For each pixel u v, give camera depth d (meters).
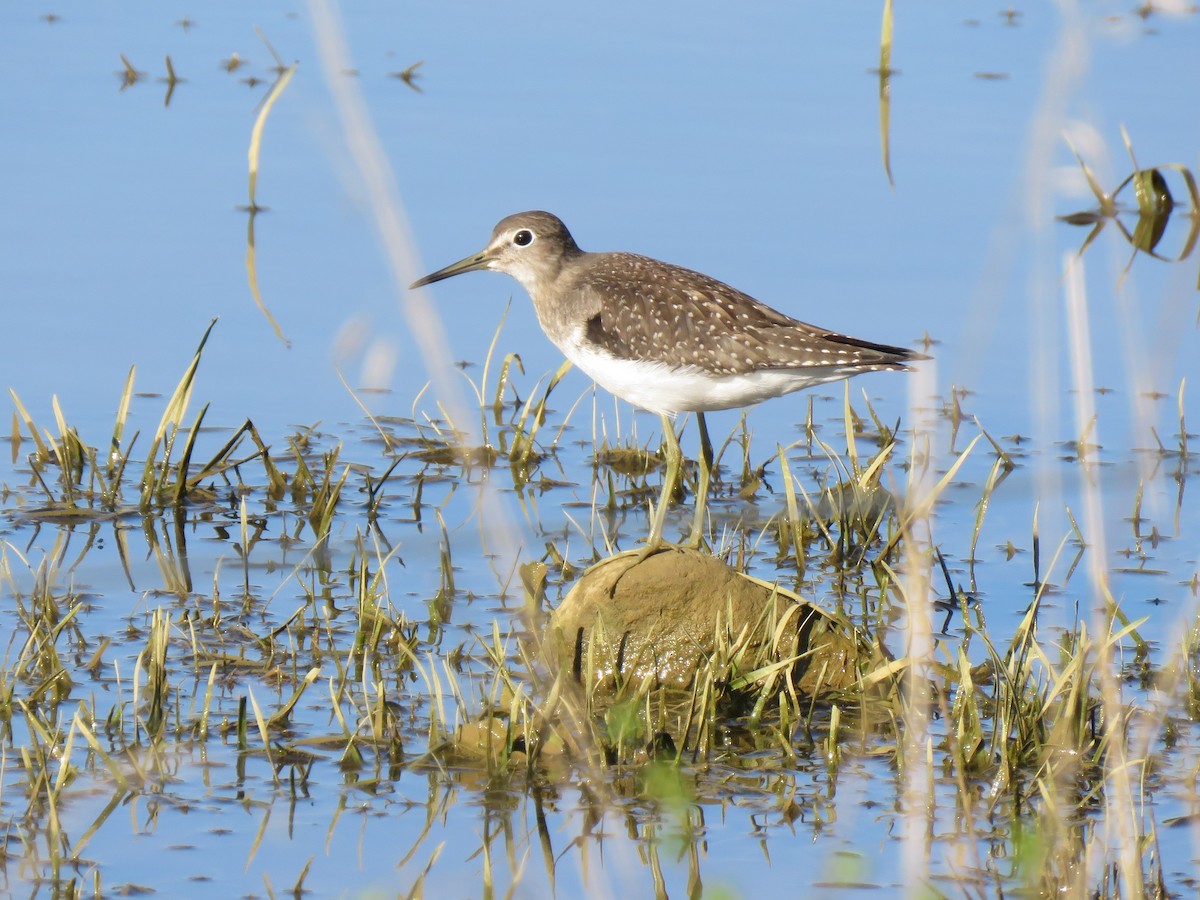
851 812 10.17
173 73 22.92
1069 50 9.49
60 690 11.30
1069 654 11.59
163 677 11.08
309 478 15.30
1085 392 10.26
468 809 10.09
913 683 10.27
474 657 12.11
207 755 10.62
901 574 13.94
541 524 14.80
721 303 13.38
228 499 15.16
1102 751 10.70
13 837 9.52
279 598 13.17
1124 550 14.23
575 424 17.06
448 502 15.23
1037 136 9.73
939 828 9.93
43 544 14.00
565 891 9.26
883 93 11.51
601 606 12.13
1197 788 10.34
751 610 12.19
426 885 9.25
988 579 13.82
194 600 13.05
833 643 12.17
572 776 10.49
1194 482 15.43
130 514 14.70
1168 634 12.58
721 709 11.60
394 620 12.55
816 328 13.29
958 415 16.50
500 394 16.98
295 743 10.73
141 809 9.93
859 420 17.00
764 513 15.21
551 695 10.68
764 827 9.99
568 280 14.16
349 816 9.95
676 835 9.69
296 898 9.06
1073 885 9.12
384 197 9.22
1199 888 9.20
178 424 14.91
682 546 12.67
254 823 9.84
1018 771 10.52
